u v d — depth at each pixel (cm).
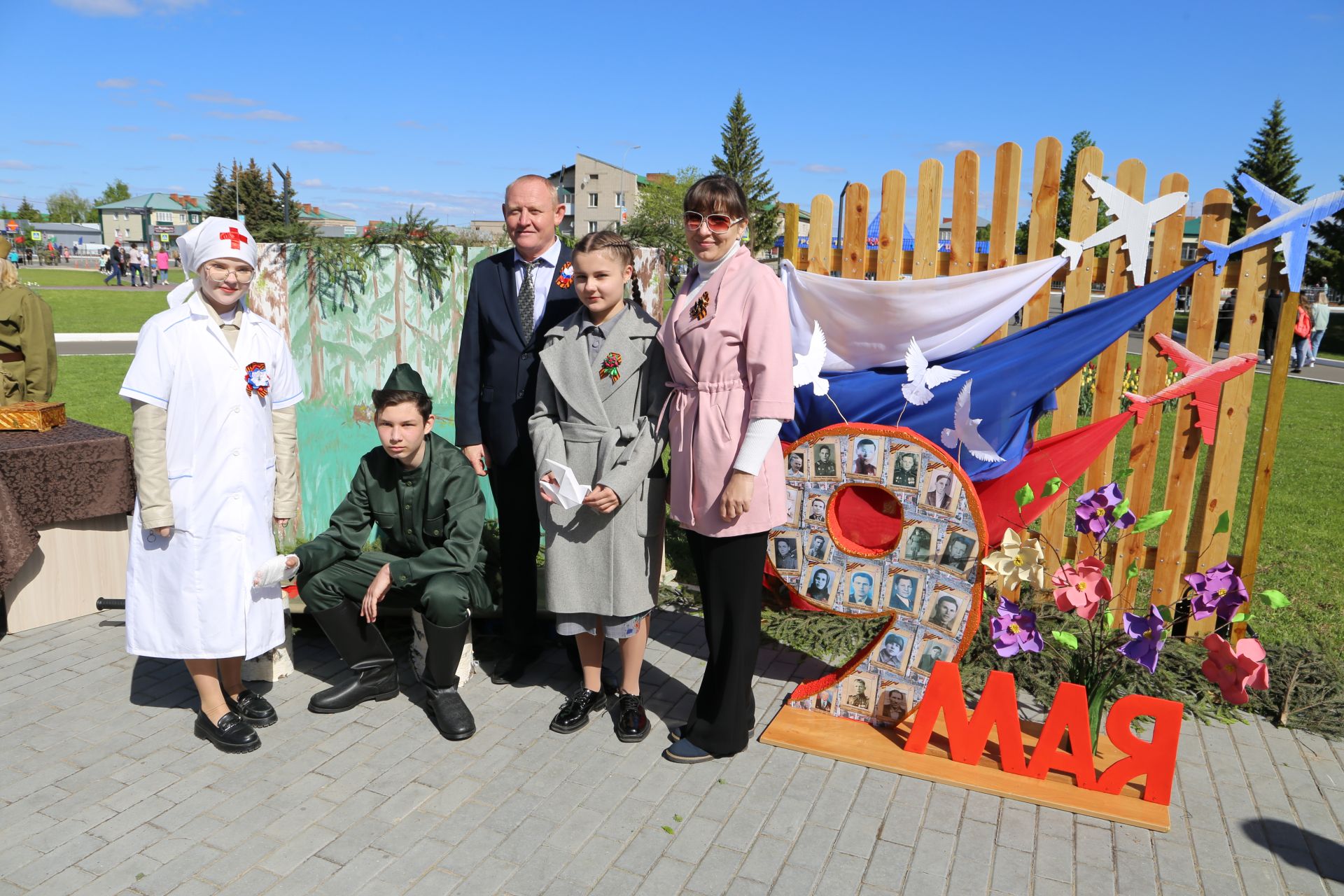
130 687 375
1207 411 390
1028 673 392
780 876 261
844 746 331
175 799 295
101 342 1728
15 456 404
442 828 281
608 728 348
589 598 333
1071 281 414
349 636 356
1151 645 300
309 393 550
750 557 312
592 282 323
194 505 316
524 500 383
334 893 251
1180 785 314
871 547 367
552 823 284
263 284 533
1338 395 1472
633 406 329
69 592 445
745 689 323
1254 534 413
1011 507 411
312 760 321
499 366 377
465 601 340
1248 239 388
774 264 512
